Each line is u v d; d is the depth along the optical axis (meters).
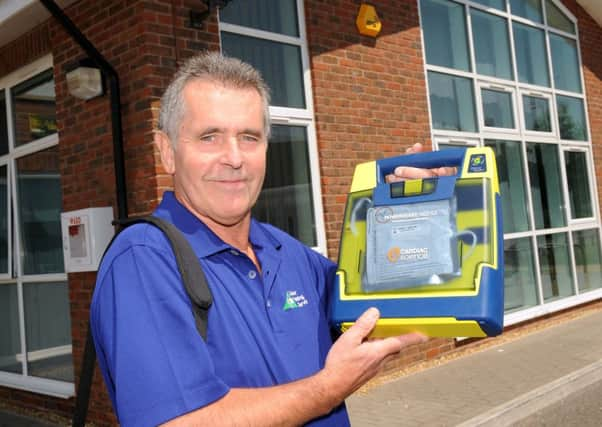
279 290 1.57
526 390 5.36
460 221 1.61
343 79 5.98
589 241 9.27
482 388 5.52
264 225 1.79
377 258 1.66
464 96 7.50
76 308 4.95
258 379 1.38
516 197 8.11
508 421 4.79
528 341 7.36
